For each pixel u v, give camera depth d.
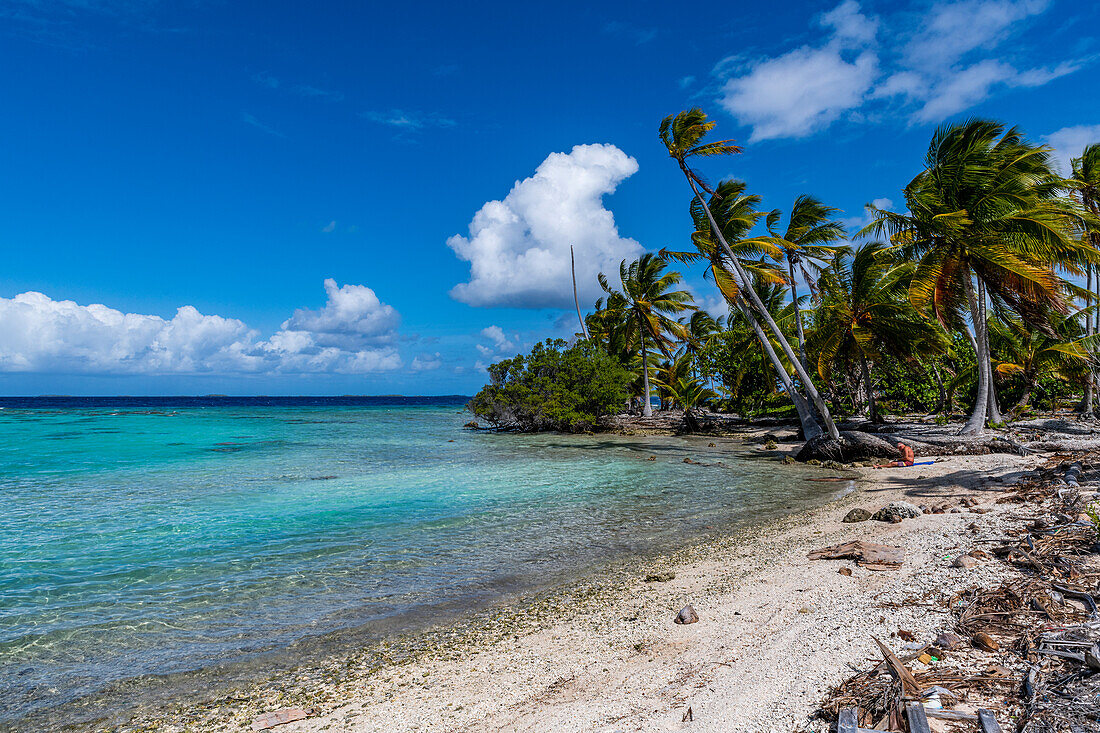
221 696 5.09
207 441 30.55
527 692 4.91
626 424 40.44
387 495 14.63
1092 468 12.96
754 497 14.27
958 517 9.87
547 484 16.36
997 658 4.27
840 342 25.03
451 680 5.25
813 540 9.54
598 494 14.79
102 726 4.66
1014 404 30.23
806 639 5.17
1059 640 4.36
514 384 39.34
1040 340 26.80
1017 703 3.58
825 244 23.28
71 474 18.12
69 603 7.23
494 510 12.84
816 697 4.02
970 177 19.39
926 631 4.98
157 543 9.98
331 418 60.78
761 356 33.12
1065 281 18.70
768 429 34.59
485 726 4.38
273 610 7.05
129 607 7.12
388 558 9.19
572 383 38.06
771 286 32.69
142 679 5.39
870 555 7.89
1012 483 13.02
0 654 5.87
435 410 92.44
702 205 22.50
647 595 7.36
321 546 9.85
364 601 7.36
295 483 16.55
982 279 20.80
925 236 21.30
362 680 5.32
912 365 27.39
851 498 13.60
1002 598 5.50
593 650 5.74
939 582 6.32
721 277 21.77
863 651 4.70
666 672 5.01
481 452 25.62
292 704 4.92
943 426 27.14
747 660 4.97
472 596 7.54
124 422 47.31
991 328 28.20
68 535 10.48
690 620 6.25
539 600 7.36
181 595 7.53
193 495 14.57
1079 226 19.61
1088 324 26.77
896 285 22.59
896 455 19.31
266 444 29.14
